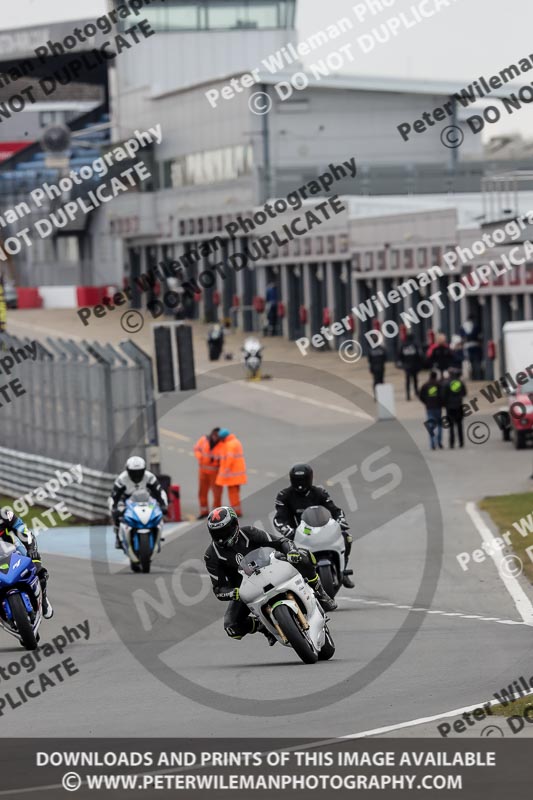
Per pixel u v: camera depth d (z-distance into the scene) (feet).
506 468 425.28
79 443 405.80
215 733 127.65
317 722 130.93
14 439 471.62
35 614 194.90
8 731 136.26
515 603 216.74
